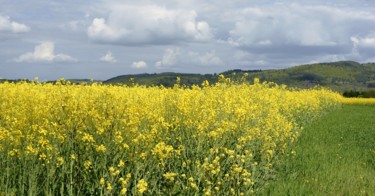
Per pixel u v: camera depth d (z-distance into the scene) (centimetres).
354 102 7469
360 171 1182
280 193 922
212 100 1359
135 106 1079
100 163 789
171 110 1259
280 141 1306
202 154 936
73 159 782
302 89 4156
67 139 838
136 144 823
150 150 823
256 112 1450
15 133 853
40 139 818
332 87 16825
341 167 1215
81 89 1391
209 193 751
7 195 696
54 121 942
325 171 1153
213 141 1014
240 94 1822
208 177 815
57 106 1008
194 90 1631
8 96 1309
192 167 876
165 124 996
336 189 992
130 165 796
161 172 796
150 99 1455
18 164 822
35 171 757
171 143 1018
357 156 1424
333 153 1466
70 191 725
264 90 2211
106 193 695
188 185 802
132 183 777
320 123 2711
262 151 1105
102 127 888
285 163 1198
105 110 959
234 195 825
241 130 1172
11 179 776
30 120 1013
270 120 1387
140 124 988
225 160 938
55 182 766
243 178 834
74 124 889
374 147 1667
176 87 1543
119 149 840
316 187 1002
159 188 781
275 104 1827
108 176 740
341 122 2852
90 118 948
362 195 952
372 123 2838
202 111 1171
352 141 1828
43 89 1566
